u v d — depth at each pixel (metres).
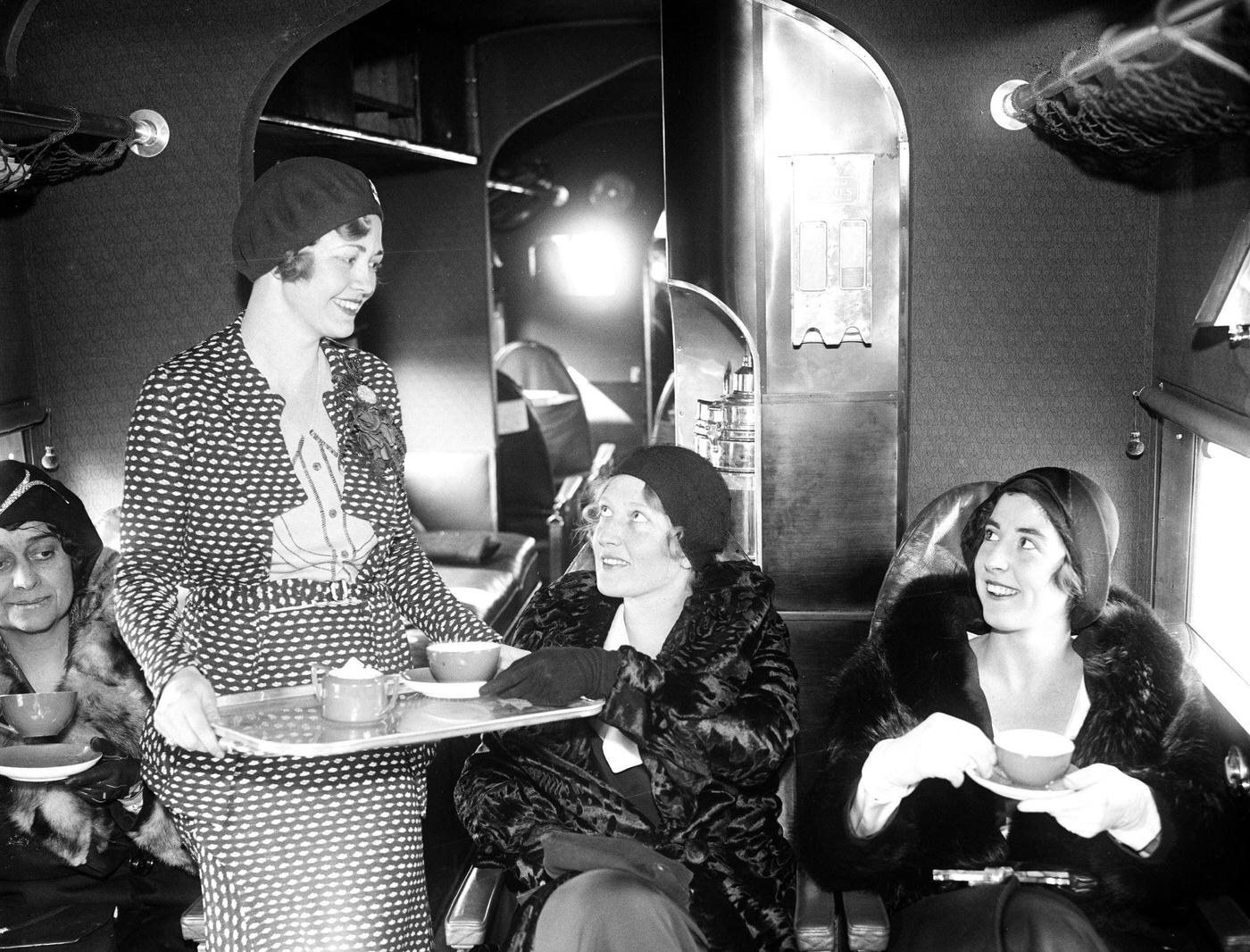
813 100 2.87
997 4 2.82
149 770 2.06
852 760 2.22
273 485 2.05
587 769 2.26
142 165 3.11
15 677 2.48
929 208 2.90
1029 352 2.95
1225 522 2.58
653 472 2.21
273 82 3.07
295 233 1.96
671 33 2.88
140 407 1.99
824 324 2.93
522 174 7.23
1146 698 2.17
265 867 2.03
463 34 5.18
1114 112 2.43
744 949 2.09
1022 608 2.18
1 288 3.05
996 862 2.19
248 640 2.05
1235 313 2.26
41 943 2.41
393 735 1.77
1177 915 2.13
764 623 2.29
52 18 3.07
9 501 2.42
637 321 8.02
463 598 4.26
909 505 3.00
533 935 1.96
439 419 5.44
